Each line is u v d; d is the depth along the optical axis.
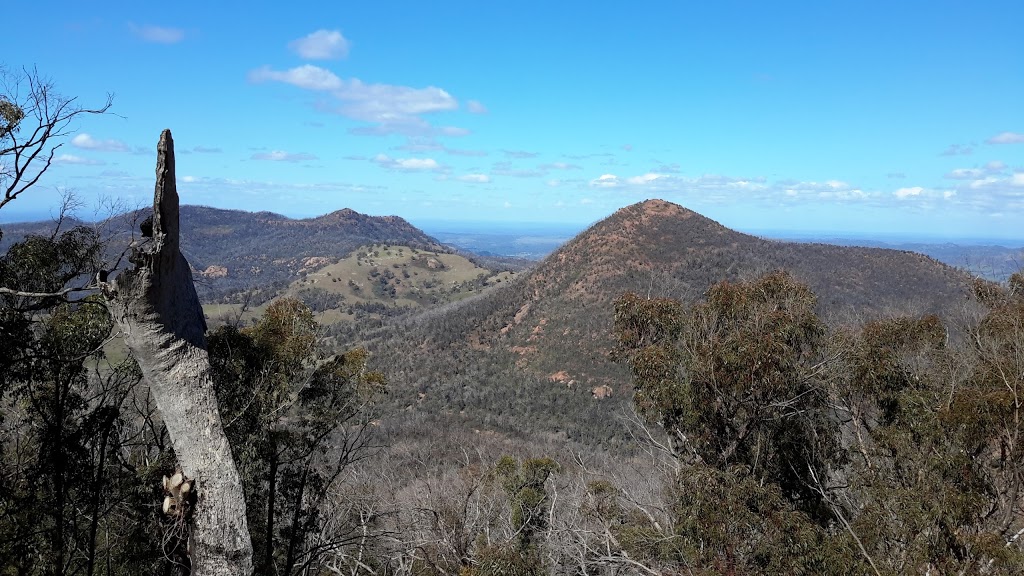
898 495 8.05
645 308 11.33
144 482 9.47
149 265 5.82
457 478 19.80
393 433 33.94
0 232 9.05
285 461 11.59
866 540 8.11
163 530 8.78
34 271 8.91
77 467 9.46
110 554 10.15
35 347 9.05
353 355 12.09
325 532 13.01
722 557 8.26
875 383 10.13
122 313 6.03
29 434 9.62
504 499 16.31
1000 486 8.81
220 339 10.34
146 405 10.44
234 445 10.02
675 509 9.60
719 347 9.78
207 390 6.48
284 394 10.78
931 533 7.76
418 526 14.26
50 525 9.58
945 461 8.48
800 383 9.96
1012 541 8.12
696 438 10.30
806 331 10.14
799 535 7.85
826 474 10.91
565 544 12.64
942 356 11.10
